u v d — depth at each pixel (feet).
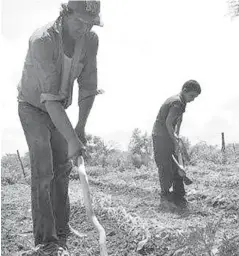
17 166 49.80
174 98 24.77
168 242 15.71
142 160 51.52
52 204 16.39
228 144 59.31
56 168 16.05
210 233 13.10
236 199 24.58
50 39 13.85
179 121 25.70
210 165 46.42
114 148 56.34
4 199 26.94
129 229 16.97
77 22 14.07
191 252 13.28
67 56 14.33
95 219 12.55
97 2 13.94
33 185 15.10
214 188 29.37
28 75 14.64
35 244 15.31
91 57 15.46
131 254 15.51
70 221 19.36
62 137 15.65
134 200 27.58
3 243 16.81
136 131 53.01
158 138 24.93
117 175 42.45
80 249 16.10
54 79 13.84
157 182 36.09
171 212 23.61
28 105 14.96
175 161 24.34
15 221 20.48
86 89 15.85
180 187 24.79
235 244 13.38
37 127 14.85
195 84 24.71
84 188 12.64
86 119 16.15
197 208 23.59
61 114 13.70
